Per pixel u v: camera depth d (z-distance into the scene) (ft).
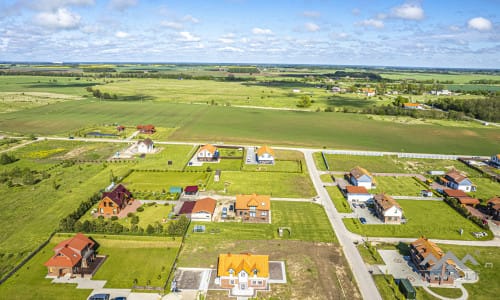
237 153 450.30
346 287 195.21
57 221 261.85
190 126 602.85
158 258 219.61
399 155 457.68
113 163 400.47
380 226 267.59
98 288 190.19
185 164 399.85
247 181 353.51
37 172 367.45
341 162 427.74
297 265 214.48
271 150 421.59
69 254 201.46
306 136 557.33
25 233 244.01
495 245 242.99
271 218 275.59
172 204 296.92
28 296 182.80
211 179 356.38
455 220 279.49
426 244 218.59
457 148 508.94
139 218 270.67
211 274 204.23
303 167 402.31
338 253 228.22
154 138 517.14
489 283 201.05
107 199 273.75
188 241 238.68
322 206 300.81
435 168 415.64
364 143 524.52
